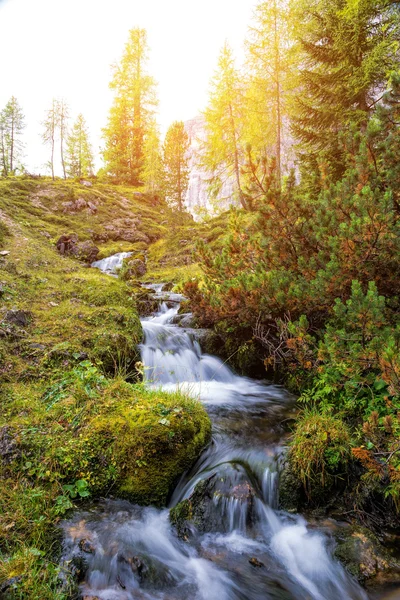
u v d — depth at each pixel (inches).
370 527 142.9
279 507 151.6
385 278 206.1
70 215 913.5
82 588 113.4
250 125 871.7
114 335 253.3
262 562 129.7
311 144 517.0
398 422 141.9
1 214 665.6
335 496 155.1
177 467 162.6
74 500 144.8
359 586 119.8
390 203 184.2
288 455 163.8
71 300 302.8
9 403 178.7
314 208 236.2
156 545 131.6
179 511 145.7
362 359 162.1
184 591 117.0
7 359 207.9
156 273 665.0
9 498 134.8
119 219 981.8
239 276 247.9
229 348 307.3
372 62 439.2
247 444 180.4
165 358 281.7
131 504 148.9
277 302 230.4
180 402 192.5
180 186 1285.7
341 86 490.6
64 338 239.3
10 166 1752.0
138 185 1460.4
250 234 276.8
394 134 222.5
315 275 225.0
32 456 152.2
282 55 780.6
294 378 242.4
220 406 225.6
